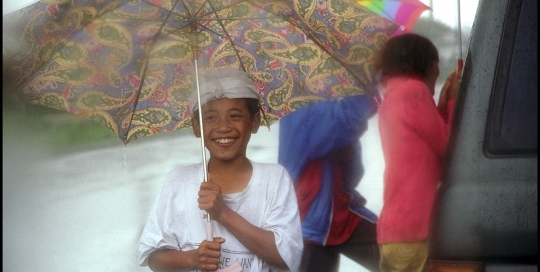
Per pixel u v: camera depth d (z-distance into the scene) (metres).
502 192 2.82
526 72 2.90
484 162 2.86
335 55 3.71
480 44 2.97
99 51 3.53
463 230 2.83
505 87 2.90
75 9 3.37
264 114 3.83
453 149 2.91
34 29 3.35
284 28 3.70
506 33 2.94
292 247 3.50
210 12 3.59
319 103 4.46
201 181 3.58
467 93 2.94
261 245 3.45
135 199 7.86
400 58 3.79
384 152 3.80
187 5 3.56
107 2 3.44
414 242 3.77
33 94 3.50
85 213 7.27
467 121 2.91
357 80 3.78
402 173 3.75
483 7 3.01
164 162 9.48
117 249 6.25
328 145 4.49
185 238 3.55
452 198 2.86
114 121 3.68
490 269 2.81
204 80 3.56
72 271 5.72
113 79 3.60
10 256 5.96
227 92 3.51
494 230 2.81
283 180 3.58
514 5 2.96
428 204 3.75
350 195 4.57
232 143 3.54
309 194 4.51
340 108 4.45
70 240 6.46
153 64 3.66
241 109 3.56
